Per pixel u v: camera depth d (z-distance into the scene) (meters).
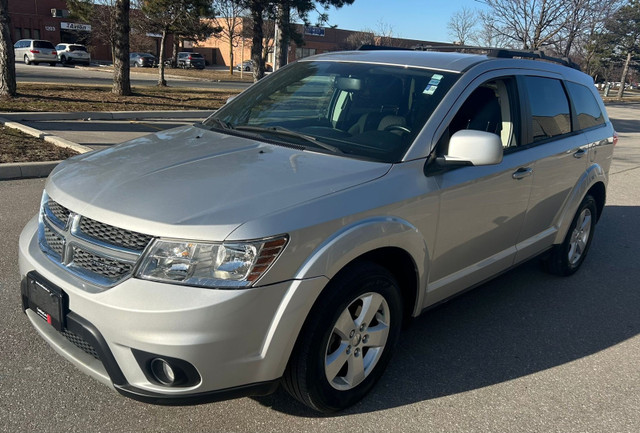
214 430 2.75
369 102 3.50
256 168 2.84
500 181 3.61
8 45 14.09
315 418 2.89
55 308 2.52
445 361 3.56
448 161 3.12
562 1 25.11
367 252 2.85
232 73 47.84
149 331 2.28
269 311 2.40
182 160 2.96
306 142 3.27
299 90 3.88
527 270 5.34
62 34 53.56
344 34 61.88
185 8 23.52
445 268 3.42
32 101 13.94
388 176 2.93
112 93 17.28
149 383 2.37
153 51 60.16
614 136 5.48
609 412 3.13
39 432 2.65
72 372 3.15
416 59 3.79
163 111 13.95
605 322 4.29
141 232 2.34
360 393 3.01
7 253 4.74
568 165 4.46
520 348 3.80
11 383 3.02
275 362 2.48
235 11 41.25
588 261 5.68
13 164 7.28
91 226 2.51
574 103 4.77
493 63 3.79
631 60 49.91
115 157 3.09
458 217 3.33
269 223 2.38
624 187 9.55
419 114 3.29
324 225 2.54
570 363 3.65
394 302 3.04
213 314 2.28
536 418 3.03
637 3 43.06
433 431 2.86
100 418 2.79
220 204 2.45
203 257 2.31
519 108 3.93
